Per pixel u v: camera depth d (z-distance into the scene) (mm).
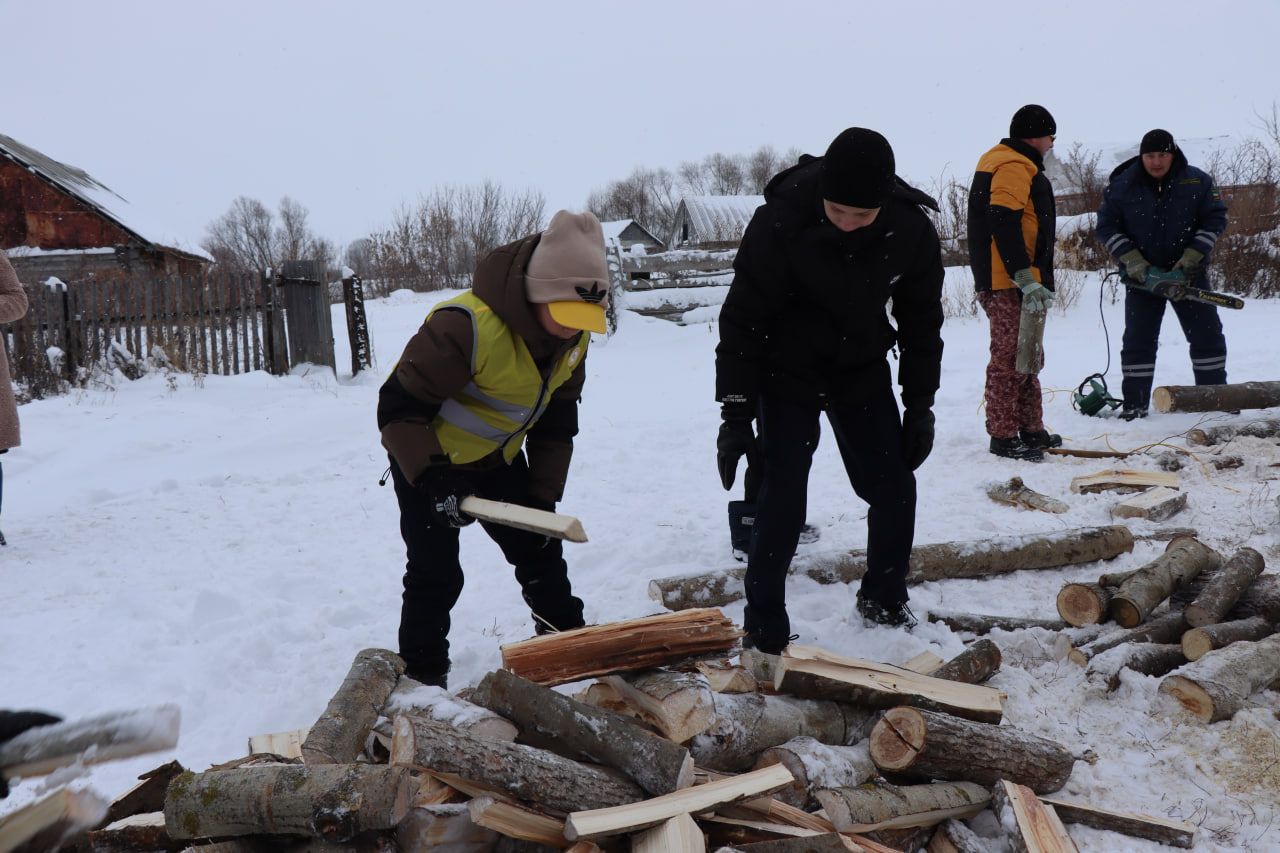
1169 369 8812
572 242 2846
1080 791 2805
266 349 11680
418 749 2246
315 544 5430
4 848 1503
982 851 2477
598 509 5762
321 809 2088
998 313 6094
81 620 4465
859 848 2320
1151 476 5438
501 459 3266
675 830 2195
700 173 69562
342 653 3926
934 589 4262
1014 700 3281
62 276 16859
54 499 6629
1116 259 6832
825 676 2836
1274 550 4461
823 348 3529
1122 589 3660
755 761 2729
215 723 3500
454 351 2885
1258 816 2639
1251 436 6082
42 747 1596
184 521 5945
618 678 2785
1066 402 7809
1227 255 14359
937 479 5957
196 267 17719
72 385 10547
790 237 3355
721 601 4148
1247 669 3160
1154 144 6457
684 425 8000
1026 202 5926
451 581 3318
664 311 14156
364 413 9023
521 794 2301
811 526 4883
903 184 3531
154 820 2396
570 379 3256
